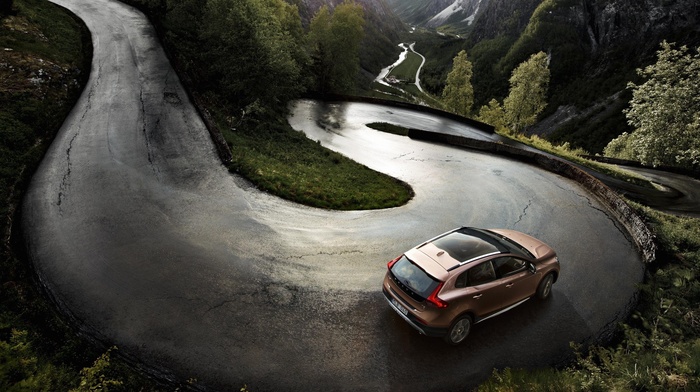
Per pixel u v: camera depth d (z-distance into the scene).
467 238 7.99
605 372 6.25
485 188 18.12
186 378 6.36
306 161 20.42
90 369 5.59
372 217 13.63
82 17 35.09
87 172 14.38
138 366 6.52
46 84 20.14
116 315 7.76
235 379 6.38
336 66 58.44
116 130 18.45
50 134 17.08
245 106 26.75
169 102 22.59
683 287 8.86
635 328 7.79
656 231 12.15
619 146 45.84
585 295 9.05
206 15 31.64
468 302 6.85
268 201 13.76
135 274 9.09
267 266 9.74
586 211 14.95
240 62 26.53
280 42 29.28
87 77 24.34
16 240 10.17
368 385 6.35
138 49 30.45
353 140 29.88
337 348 7.14
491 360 6.96
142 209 12.23
